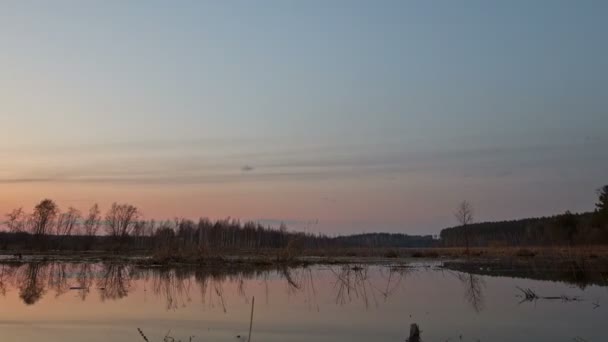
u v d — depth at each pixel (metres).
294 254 56.47
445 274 41.91
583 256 50.09
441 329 18.23
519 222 135.88
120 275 40.41
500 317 20.69
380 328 18.45
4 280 36.38
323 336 17.12
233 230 80.62
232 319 20.22
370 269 47.91
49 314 21.33
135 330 18.08
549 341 16.34
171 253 54.16
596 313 21.61
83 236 88.06
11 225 85.00
